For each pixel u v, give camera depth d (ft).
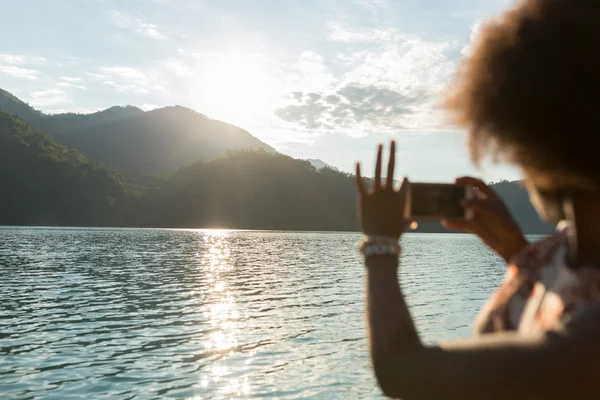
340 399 26.48
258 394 27.30
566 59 2.32
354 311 56.95
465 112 2.58
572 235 2.61
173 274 102.94
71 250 177.58
